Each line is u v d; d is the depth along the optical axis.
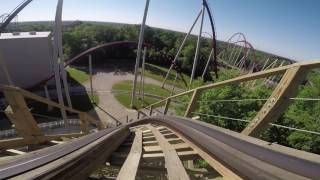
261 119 7.69
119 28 189.50
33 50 85.62
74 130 61.50
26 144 9.64
